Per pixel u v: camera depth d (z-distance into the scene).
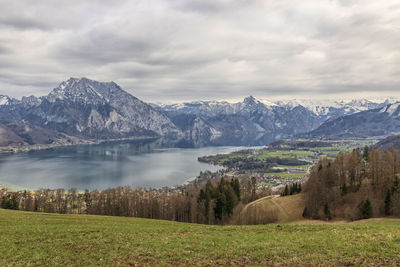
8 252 33.97
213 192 110.25
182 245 36.31
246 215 95.56
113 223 56.38
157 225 55.78
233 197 108.56
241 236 41.31
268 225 50.25
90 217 65.75
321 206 88.69
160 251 34.09
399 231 37.94
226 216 98.38
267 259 30.52
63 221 56.56
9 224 50.06
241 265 29.34
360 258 29.05
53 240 38.84
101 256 32.72
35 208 124.88
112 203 124.44
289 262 29.38
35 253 33.72
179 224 59.78
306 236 39.06
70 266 30.12
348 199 89.19
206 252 33.50
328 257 30.02
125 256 32.59
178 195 121.06
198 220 103.81
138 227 49.72
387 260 28.16
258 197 144.88
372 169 94.00
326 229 44.56
